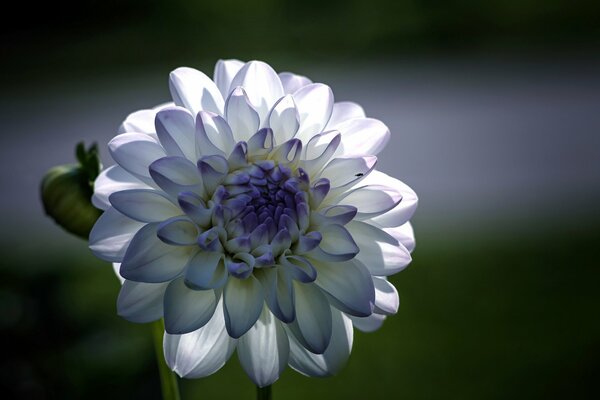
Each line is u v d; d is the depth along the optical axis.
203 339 0.39
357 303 0.38
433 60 2.66
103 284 1.07
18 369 0.55
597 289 1.10
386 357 0.95
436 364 0.93
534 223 1.34
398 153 1.79
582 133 1.86
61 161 1.86
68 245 1.30
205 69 2.76
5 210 1.54
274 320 0.39
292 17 3.17
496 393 0.88
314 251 0.38
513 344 0.97
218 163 0.38
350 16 3.06
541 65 2.49
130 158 0.38
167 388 0.42
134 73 2.76
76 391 0.55
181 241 0.37
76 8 3.34
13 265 1.15
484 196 1.49
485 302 1.08
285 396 0.87
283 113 0.39
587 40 2.69
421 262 1.20
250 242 0.38
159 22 3.25
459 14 2.93
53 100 2.45
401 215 0.40
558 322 1.02
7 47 3.20
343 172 0.39
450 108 2.12
